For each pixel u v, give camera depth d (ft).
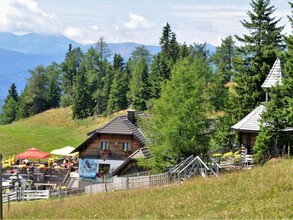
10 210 105.29
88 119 388.57
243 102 195.42
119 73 380.17
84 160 199.62
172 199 76.18
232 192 72.02
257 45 198.70
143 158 146.61
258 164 121.80
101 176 196.24
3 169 191.52
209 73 161.79
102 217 72.02
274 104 128.26
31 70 498.28
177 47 375.66
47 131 361.51
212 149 164.96
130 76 412.77
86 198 105.19
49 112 436.35
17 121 455.63
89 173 198.59
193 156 135.54
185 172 127.24
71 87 495.41
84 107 400.88
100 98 406.82
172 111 134.82
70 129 373.61
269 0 202.28
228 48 421.59
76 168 208.95
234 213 57.93
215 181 86.07
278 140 127.54
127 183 133.49
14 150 286.66
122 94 374.22
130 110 210.18
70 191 145.89
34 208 99.25
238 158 140.26
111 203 84.89
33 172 179.22
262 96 194.59
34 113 481.87
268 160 119.03
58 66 515.91
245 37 203.00
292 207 56.49
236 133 161.38
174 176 128.06
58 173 194.18
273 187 68.08
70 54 515.50
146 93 345.51
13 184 161.48
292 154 127.65
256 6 203.00
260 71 196.85
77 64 503.20
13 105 518.78
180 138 132.87
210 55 464.65
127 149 196.85
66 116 408.67
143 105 344.69
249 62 201.05
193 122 131.34
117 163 196.95
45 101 487.20
